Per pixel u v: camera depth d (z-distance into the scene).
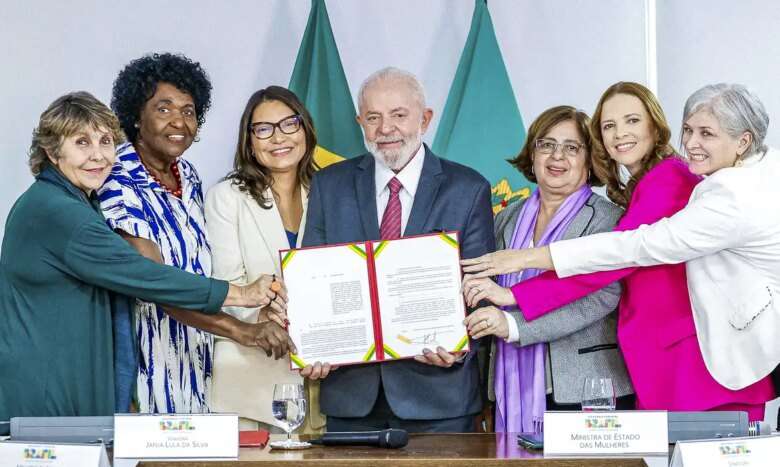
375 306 3.46
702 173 3.48
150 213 3.60
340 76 4.81
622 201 3.83
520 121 4.80
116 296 3.46
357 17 5.04
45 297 3.31
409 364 3.54
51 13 4.75
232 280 3.84
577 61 4.96
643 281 3.61
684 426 2.65
